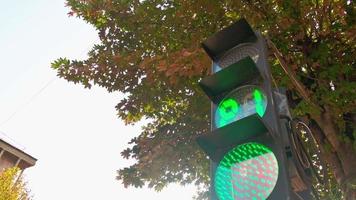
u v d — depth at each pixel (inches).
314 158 125.1
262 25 251.1
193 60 219.5
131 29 287.0
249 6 254.8
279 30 250.4
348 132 243.9
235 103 69.7
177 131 317.1
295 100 240.2
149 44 283.3
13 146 973.8
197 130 315.0
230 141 62.1
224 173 60.5
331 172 257.1
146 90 297.1
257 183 56.0
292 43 253.9
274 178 54.7
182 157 313.6
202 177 324.8
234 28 76.2
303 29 250.4
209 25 266.8
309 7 243.0
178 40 273.4
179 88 295.4
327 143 246.8
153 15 276.5
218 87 71.7
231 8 257.0
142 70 284.4
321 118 248.5
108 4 280.8
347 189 217.3
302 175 61.4
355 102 228.5
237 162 60.2
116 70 281.7
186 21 269.6
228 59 78.0
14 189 842.2
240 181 58.0
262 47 72.9
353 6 244.1
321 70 246.5
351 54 249.4
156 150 308.3
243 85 70.1
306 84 247.6
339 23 247.0
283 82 223.8
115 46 294.0
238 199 56.4
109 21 288.8
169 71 223.6
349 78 244.1
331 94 225.9
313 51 245.6
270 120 61.6
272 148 57.4
